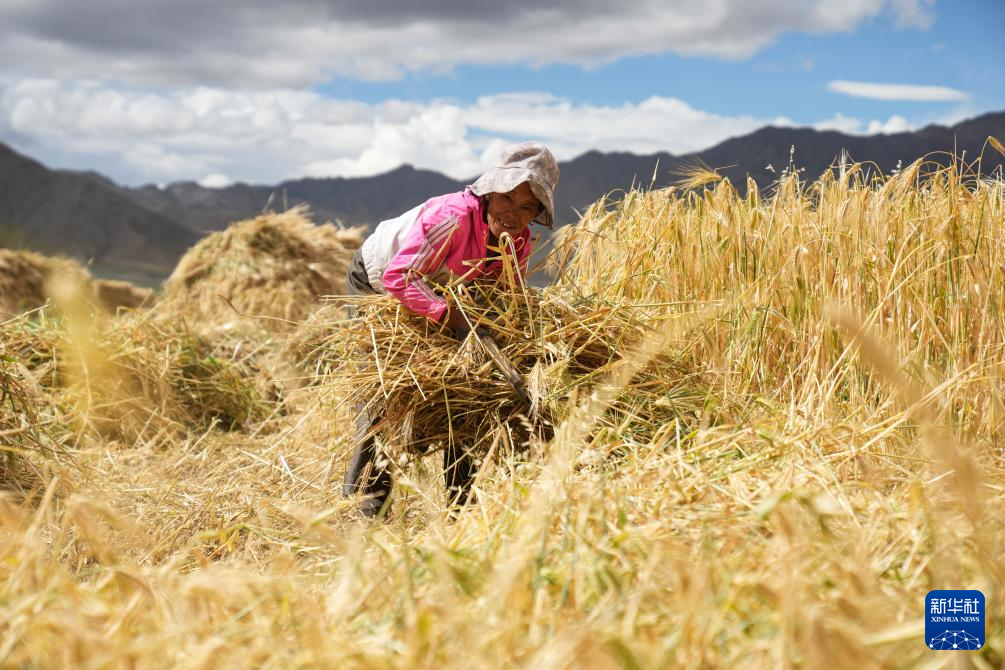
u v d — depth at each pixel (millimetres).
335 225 10445
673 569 1805
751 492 2385
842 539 2031
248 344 7398
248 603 1991
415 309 3354
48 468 3945
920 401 2734
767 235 4180
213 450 5180
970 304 3688
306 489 3838
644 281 4316
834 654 1436
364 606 1946
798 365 3920
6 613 1771
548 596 1852
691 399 3387
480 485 2877
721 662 1534
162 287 9719
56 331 5629
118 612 1827
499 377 3369
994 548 1892
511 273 3404
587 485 2406
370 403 3404
